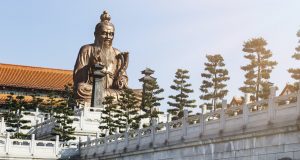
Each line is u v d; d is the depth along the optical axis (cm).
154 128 4319
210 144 3538
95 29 10181
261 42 7331
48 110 8825
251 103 3189
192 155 3731
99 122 7112
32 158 5584
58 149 5753
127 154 4688
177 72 8531
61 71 12275
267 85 7212
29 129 7756
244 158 3183
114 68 9931
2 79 11150
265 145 3025
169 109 8206
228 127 3369
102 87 8881
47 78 11769
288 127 2833
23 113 8088
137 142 4566
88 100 9125
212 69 8312
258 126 3073
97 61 9694
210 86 8319
